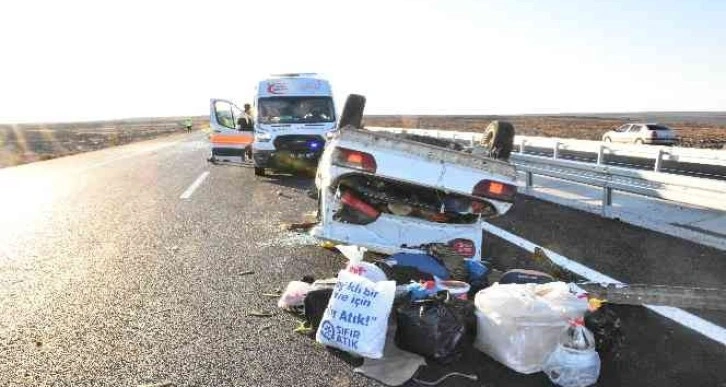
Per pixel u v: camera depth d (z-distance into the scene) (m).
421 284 4.07
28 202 10.43
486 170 5.02
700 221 7.88
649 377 3.49
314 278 5.40
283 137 13.52
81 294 5.04
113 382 3.39
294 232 7.55
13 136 77.81
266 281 5.38
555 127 80.00
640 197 10.13
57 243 7.07
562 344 3.43
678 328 4.25
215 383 3.37
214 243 6.97
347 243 5.36
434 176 4.94
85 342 3.98
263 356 3.73
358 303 3.71
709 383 3.42
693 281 5.39
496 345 3.64
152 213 9.16
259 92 14.48
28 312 4.59
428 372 3.53
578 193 11.23
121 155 23.72
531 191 11.65
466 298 4.17
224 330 4.18
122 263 6.09
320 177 6.28
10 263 6.13
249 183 13.16
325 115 14.34
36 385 3.36
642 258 6.27
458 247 5.35
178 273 5.68
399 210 5.33
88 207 9.81
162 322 4.35
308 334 4.09
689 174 17.98
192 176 14.77
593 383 3.36
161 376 3.46
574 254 6.47
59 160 21.08
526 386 3.36
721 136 49.44
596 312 3.78
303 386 3.33
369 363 3.61
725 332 4.17
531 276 4.50
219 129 16.16
